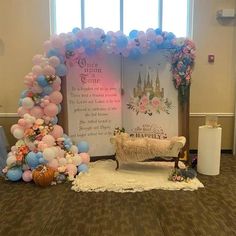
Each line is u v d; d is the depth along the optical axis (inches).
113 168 161.0
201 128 152.6
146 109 171.5
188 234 93.7
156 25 193.0
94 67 168.6
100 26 191.5
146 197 123.4
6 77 187.2
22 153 143.3
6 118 189.5
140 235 93.4
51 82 149.3
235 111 195.5
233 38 191.2
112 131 174.9
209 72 193.5
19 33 184.4
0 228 97.9
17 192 129.7
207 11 188.4
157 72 168.6
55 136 150.9
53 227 98.4
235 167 166.7
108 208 112.9
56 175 140.1
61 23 189.9
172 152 147.7
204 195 125.6
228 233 94.4
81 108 169.2
